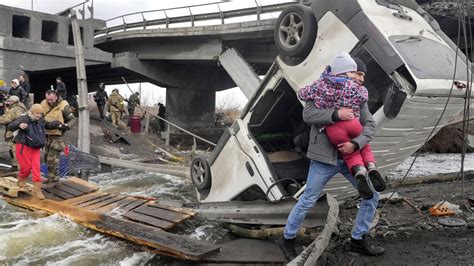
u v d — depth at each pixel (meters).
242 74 14.67
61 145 7.79
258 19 15.42
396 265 4.21
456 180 8.70
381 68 4.89
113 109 18.66
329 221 4.20
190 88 24.95
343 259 4.42
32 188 7.44
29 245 5.26
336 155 3.90
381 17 5.18
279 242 4.38
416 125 5.24
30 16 18.70
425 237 5.00
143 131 19.97
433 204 6.51
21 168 7.05
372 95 4.96
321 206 4.74
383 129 4.89
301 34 5.59
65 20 19.91
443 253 4.42
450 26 12.88
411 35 5.23
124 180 10.69
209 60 19.25
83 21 20.78
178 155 16.02
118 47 24.36
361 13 5.08
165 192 9.30
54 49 19.28
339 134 3.75
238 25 16.09
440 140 16.91
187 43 19.55
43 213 6.50
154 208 6.38
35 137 6.85
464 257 4.26
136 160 13.98
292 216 4.15
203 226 6.18
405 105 4.67
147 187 9.85
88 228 5.82
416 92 4.60
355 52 5.05
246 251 4.89
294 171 6.02
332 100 3.76
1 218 6.33
